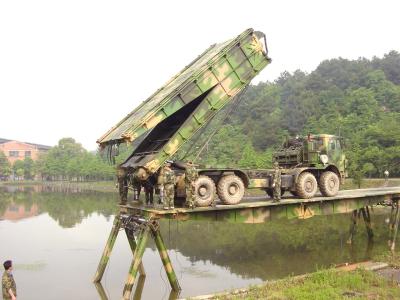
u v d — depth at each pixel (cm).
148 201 1617
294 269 1789
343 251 2117
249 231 2812
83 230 2902
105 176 9138
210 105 1498
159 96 1555
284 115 8131
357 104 7231
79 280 1636
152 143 1677
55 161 11488
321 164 1827
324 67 10294
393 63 10094
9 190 7800
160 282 1606
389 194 2114
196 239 2533
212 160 5741
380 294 1198
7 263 1236
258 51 1598
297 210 1705
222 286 1545
